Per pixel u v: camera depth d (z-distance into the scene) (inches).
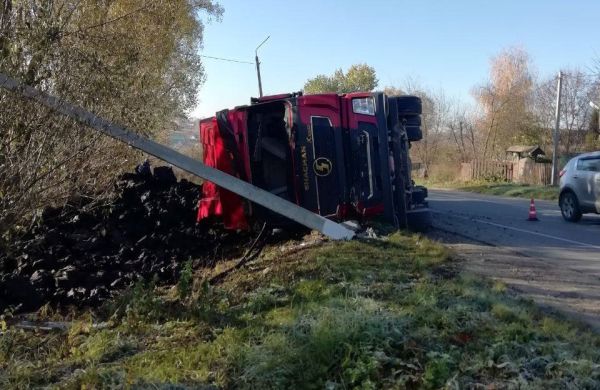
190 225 471.2
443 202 872.9
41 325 276.2
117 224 449.4
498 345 197.3
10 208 275.4
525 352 194.4
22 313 305.7
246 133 434.9
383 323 211.2
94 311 297.3
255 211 435.2
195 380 191.9
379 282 283.9
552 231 525.3
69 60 296.0
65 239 410.0
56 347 239.5
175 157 370.6
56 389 192.9
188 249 439.2
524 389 171.8
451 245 414.9
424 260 336.5
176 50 803.4
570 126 1722.4
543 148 1785.2
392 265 323.0
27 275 359.6
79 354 227.3
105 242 426.9
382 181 437.4
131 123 353.7
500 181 1503.4
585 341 209.6
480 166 1621.6
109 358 221.0
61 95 291.0
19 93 267.9
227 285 318.3
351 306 236.5
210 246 451.2
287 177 432.1
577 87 1688.0
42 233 403.2
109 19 401.7
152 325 255.8
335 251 359.6
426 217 479.2
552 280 312.5
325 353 194.9
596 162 580.1
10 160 270.5
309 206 424.5
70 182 320.5
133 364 209.0
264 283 305.7
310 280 291.1
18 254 372.2
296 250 386.9
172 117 816.3
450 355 192.4
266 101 440.8
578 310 255.6
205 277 353.1
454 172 1758.1
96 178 358.6
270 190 438.6
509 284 297.6
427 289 261.7
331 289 269.1
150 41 603.2
